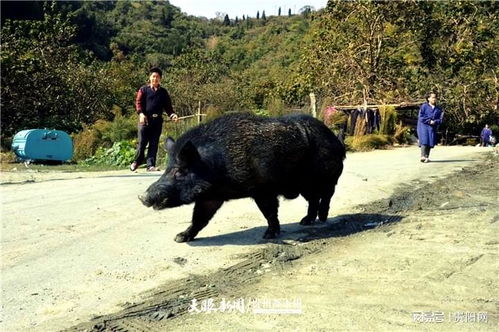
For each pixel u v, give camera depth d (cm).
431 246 647
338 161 750
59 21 3478
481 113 3008
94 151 2231
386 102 2653
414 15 2972
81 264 596
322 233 725
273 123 679
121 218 816
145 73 5178
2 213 855
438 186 1070
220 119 680
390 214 834
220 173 653
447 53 3136
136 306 479
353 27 3042
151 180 1213
